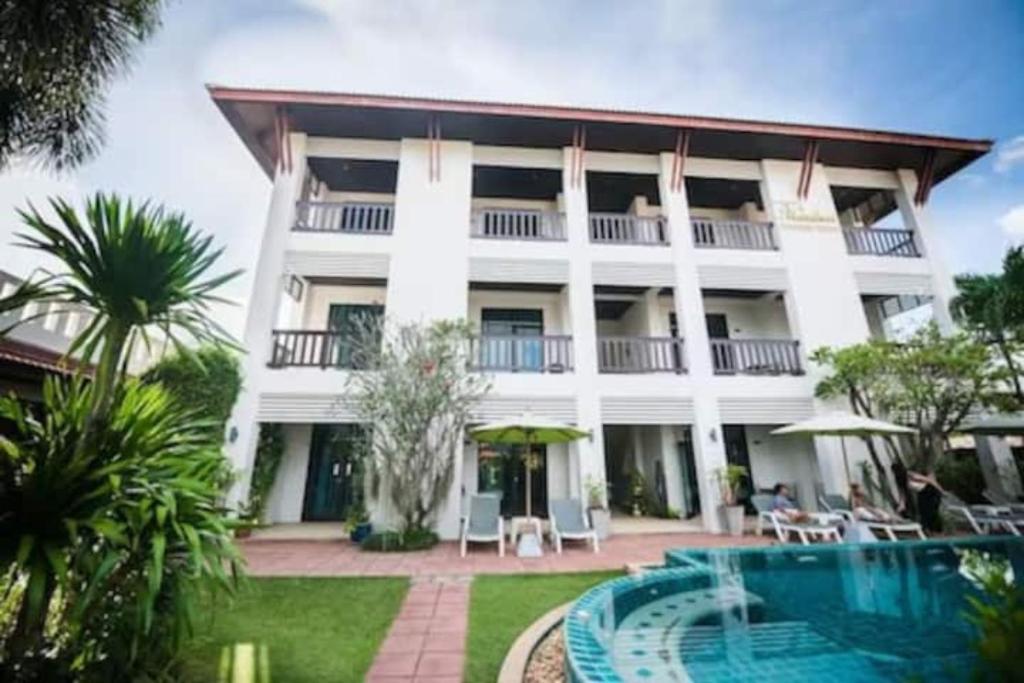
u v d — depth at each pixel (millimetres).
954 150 13250
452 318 11102
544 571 6980
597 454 10711
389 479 9422
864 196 14984
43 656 2660
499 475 12508
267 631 4547
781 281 12555
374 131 12242
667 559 7023
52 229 2977
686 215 12633
